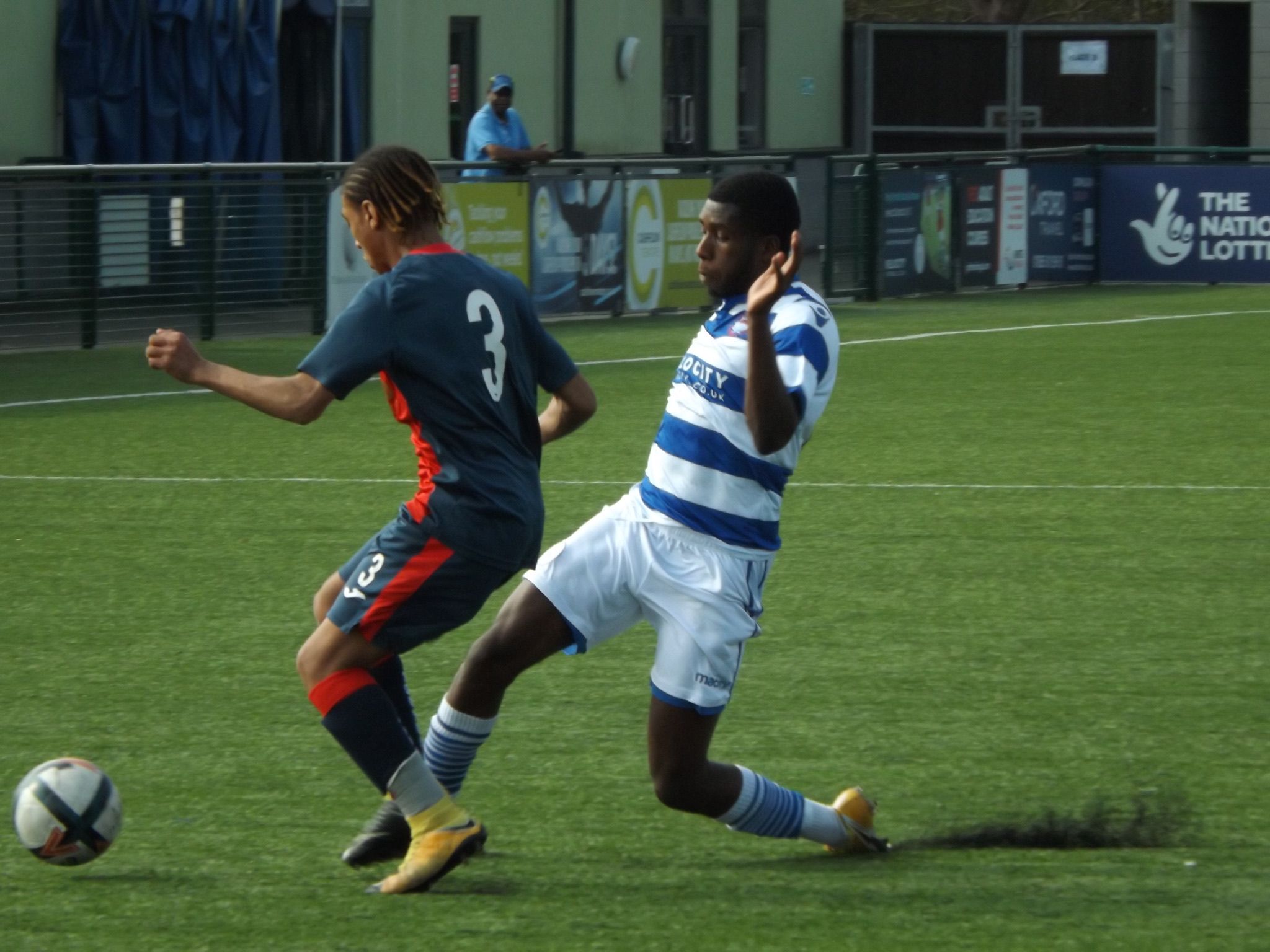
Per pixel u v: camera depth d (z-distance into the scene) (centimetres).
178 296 5816
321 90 7525
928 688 2164
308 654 1470
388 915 1402
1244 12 10106
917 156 7369
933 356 5497
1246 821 1675
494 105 6266
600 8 8781
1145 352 5562
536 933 1358
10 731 1998
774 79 9988
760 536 1484
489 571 1463
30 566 2803
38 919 1403
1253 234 7812
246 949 1334
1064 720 2034
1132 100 10344
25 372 5103
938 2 12519
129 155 6769
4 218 5416
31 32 6525
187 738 1970
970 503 3281
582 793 1777
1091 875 1498
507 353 1496
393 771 1447
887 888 1464
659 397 4650
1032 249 7888
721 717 2045
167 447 3897
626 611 1505
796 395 1414
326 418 4328
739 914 1398
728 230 1464
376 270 1548
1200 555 2880
